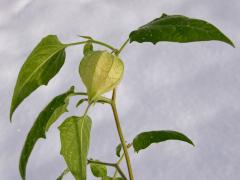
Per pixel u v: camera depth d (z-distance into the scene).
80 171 0.40
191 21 0.37
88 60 0.38
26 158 0.41
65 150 0.41
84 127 0.41
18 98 0.40
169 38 0.38
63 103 0.41
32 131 0.41
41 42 0.40
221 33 0.37
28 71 0.40
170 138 0.46
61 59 0.41
